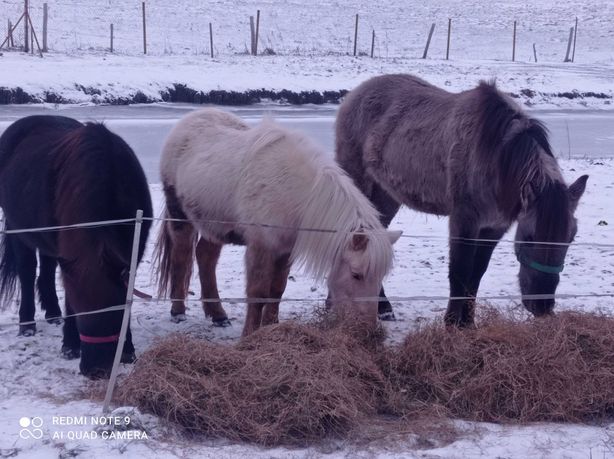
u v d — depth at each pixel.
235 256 8.15
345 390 4.38
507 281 7.55
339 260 4.86
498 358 4.74
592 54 35.25
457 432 4.27
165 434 4.13
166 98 20.20
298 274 7.50
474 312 5.63
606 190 11.34
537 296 5.03
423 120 6.16
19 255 5.62
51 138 5.34
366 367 4.70
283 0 43.19
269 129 5.48
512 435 4.25
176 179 6.08
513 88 24.28
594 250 8.73
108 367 4.69
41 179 5.04
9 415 4.29
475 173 5.48
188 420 4.22
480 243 5.85
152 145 13.48
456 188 5.67
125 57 24.55
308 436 4.17
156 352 4.58
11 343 5.50
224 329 6.05
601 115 21.91
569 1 48.44
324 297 6.75
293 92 21.47
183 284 6.18
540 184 5.04
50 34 28.78
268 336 4.82
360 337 4.89
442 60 30.38
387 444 4.12
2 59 21.73
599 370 4.76
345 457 3.98
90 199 4.62
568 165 13.08
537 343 4.86
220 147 5.77
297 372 4.43
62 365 5.09
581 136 17.55
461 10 44.66
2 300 6.27
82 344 4.73
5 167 5.53
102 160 4.72
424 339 4.99
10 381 4.83
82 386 4.75
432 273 7.75
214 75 22.00
